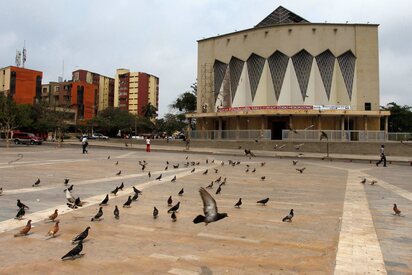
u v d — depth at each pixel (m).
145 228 7.98
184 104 94.00
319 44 62.72
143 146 55.56
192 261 5.91
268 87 64.50
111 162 26.39
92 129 99.56
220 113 62.53
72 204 9.70
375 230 8.02
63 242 6.86
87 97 113.69
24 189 12.98
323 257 6.16
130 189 13.52
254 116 62.22
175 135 110.81
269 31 64.69
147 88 135.88
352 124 62.25
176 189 13.84
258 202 11.01
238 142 50.53
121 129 105.81
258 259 6.05
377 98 62.38
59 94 111.12
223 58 70.00
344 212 10.00
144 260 5.93
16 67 96.25
